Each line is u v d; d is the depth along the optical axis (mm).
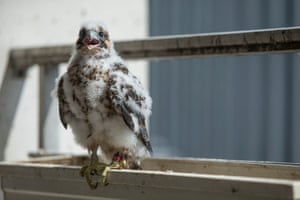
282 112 10359
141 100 4180
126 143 4105
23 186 4176
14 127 5773
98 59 4176
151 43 4852
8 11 5680
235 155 10555
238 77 10492
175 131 10625
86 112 4078
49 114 5754
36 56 5598
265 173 4180
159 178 3516
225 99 10516
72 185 3949
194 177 3375
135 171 3658
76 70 4160
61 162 4727
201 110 10562
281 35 3977
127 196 3689
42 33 5961
